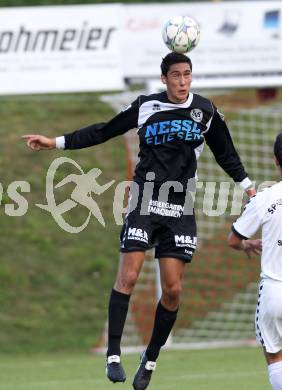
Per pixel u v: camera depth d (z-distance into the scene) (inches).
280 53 1697.8
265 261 923.4
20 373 1441.9
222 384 1251.2
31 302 1899.6
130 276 995.9
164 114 1003.9
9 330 1801.2
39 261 2014.0
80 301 1913.1
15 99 2532.0
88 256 2039.9
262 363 1482.5
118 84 1686.8
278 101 2237.9
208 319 1870.1
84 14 1680.6
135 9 1680.6
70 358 1630.2
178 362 1518.2
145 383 1046.4
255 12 1691.7
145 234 997.2
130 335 1798.7
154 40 1679.4
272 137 2118.6
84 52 1684.3
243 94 2249.0
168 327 1035.3
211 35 1690.5
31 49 1683.1
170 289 1011.3
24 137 1033.5
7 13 1680.6
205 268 1978.3
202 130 1013.8
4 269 1977.1
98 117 2454.5
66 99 2544.3
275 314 910.4
